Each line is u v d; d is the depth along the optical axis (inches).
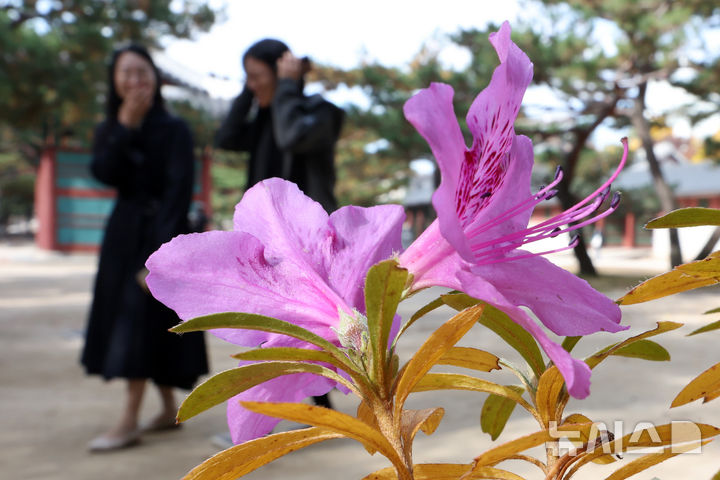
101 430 133.3
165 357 115.2
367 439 15.2
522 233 19.4
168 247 18.1
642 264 854.5
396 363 16.9
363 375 16.4
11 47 539.8
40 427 135.0
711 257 17.3
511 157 20.0
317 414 14.6
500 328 18.9
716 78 534.6
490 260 18.7
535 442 17.0
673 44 503.8
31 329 295.7
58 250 893.2
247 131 118.5
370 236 19.8
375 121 563.2
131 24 640.4
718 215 16.9
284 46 111.3
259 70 110.5
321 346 16.0
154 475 102.7
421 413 17.6
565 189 604.4
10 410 149.9
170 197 112.7
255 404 14.1
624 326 17.6
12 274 675.4
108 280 115.2
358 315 18.2
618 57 512.4
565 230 19.5
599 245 1055.6
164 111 118.0
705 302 370.0
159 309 115.0
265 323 15.3
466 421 129.3
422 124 14.0
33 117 608.4
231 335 18.5
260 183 20.3
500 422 22.4
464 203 19.1
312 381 19.2
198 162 904.3
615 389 154.0
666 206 594.2
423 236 18.8
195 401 15.7
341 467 104.7
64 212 896.9
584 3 509.0
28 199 1911.9
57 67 577.3
